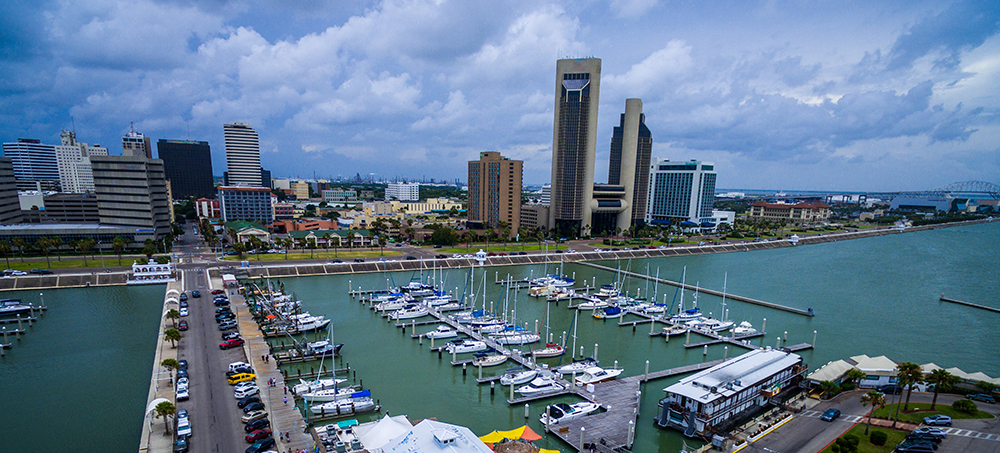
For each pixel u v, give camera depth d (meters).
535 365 106.69
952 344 131.25
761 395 85.25
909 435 69.12
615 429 80.12
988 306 171.00
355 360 111.38
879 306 172.50
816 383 89.88
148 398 82.06
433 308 154.75
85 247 191.62
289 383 94.75
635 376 103.69
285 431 71.12
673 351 124.25
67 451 69.62
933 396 85.94
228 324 121.62
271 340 121.06
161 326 121.00
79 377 95.94
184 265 199.75
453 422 83.25
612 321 150.62
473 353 118.31
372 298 160.88
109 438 73.50
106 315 135.62
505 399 93.00
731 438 73.25
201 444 67.12
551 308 165.12
